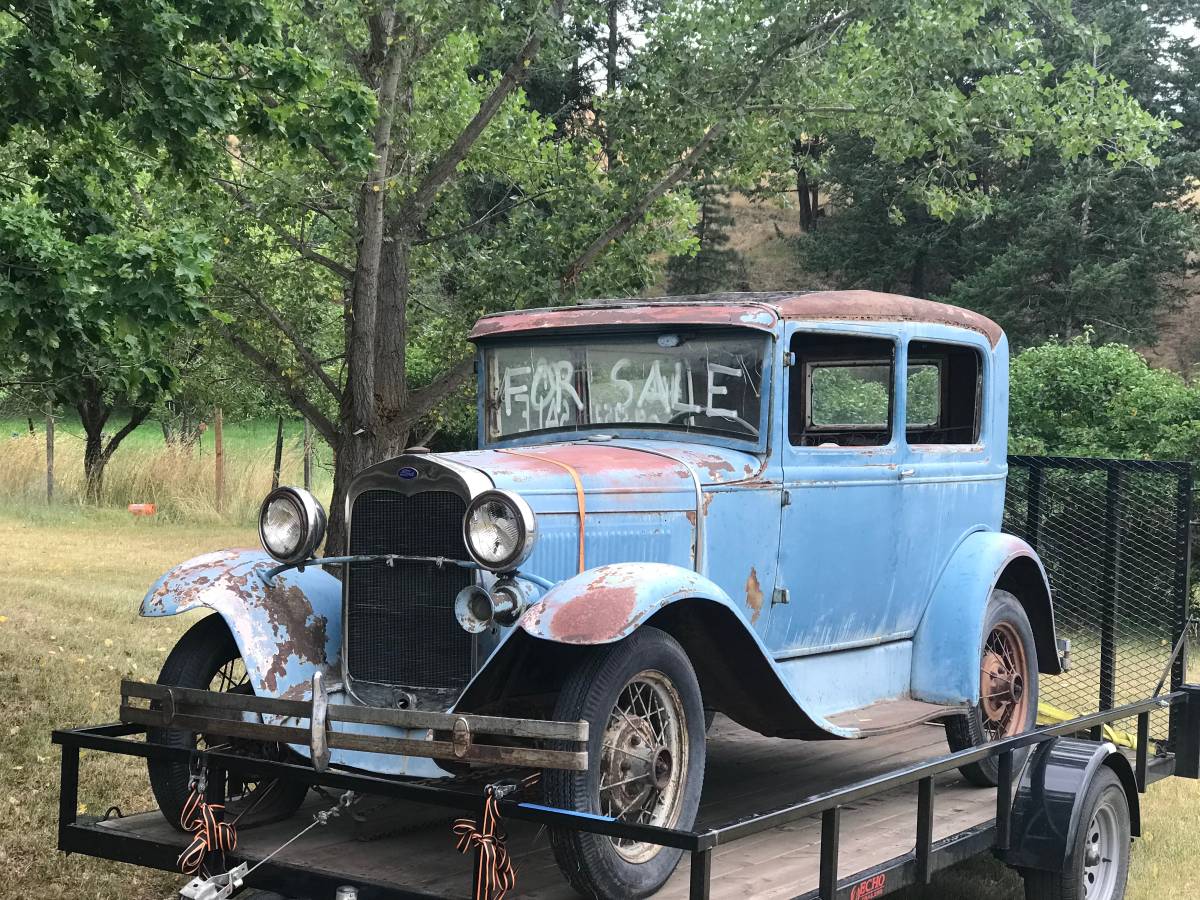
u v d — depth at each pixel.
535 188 10.46
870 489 5.09
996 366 5.95
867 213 30.30
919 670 5.41
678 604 3.90
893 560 5.23
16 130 6.50
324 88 6.42
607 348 4.93
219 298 9.74
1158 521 6.54
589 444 4.62
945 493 5.55
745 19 9.45
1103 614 6.48
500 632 3.82
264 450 20.61
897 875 4.00
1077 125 9.58
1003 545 5.66
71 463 19.70
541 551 3.85
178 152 5.91
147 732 4.26
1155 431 10.79
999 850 4.67
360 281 8.97
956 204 10.69
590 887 3.45
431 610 3.92
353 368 9.11
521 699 3.96
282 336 10.66
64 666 7.89
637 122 9.67
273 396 14.23
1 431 26.31
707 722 5.32
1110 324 25.77
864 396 5.70
